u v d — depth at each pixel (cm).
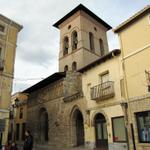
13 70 2119
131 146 1511
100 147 1833
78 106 2152
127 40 1723
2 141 1817
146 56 1541
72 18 3703
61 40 3781
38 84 2788
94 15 3753
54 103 2548
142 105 1495
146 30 1587
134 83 1587
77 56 3275
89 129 1958
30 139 1166
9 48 2159
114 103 1733
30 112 3030
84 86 2136
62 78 2520
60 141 2288
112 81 1783
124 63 1702
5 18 2173
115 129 1698
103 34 3959
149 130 1428
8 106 1958
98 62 1981
